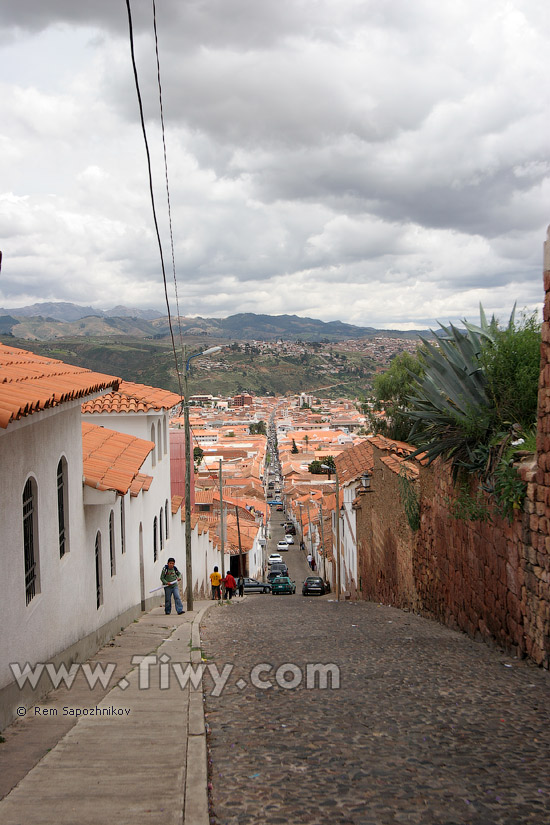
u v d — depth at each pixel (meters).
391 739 6.42
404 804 4.91
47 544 9.31
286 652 11.78
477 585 13.48
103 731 6.98
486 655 11.20
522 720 7.01
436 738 6.43
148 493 20.81
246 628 16.38
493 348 13.70
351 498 36.31
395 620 18.23
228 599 32.31
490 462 12.93
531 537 10.27
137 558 18.64
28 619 8.28
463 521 14.63
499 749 6.08
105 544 13.89
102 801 5.11
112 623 14.51
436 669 9.86
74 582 10.92
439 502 17.12
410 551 21.11
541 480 9.84
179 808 4.96
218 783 5.41
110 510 14.66
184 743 6.50
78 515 11.34
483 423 13.62
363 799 5.00
